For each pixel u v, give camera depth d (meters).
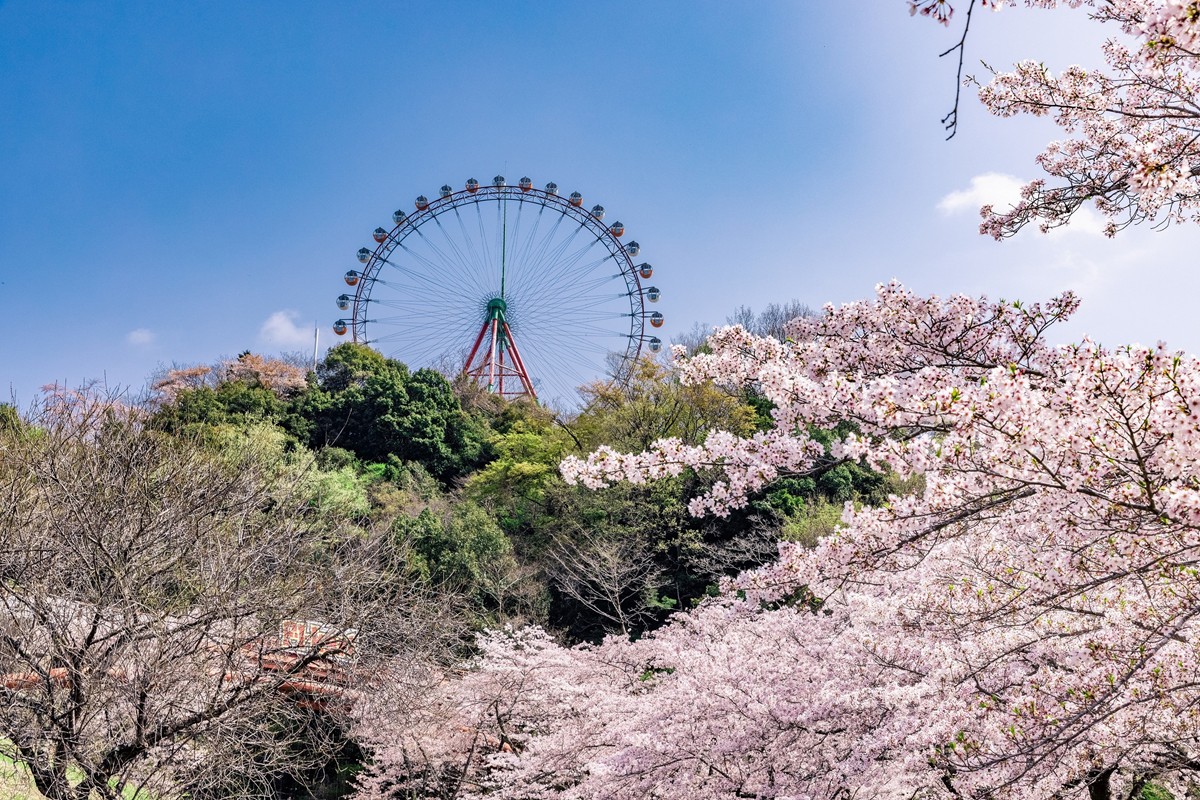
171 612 10.57
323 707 12.02
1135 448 3.64
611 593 22.30
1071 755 5.83
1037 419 3.78
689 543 23.59
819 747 7.91
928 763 6.42
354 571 13.51
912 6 3.90
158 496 12.16
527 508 29.22
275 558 12.54
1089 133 7.00
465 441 37.56
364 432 36.75
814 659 8.99
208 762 9.82
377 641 12.59
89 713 9.30
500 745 13.74
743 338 6.58
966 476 4.78
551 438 32.59
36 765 9.08
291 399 40.41
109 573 10.59
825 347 5.94
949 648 6.30
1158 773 7.62
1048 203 6.99
